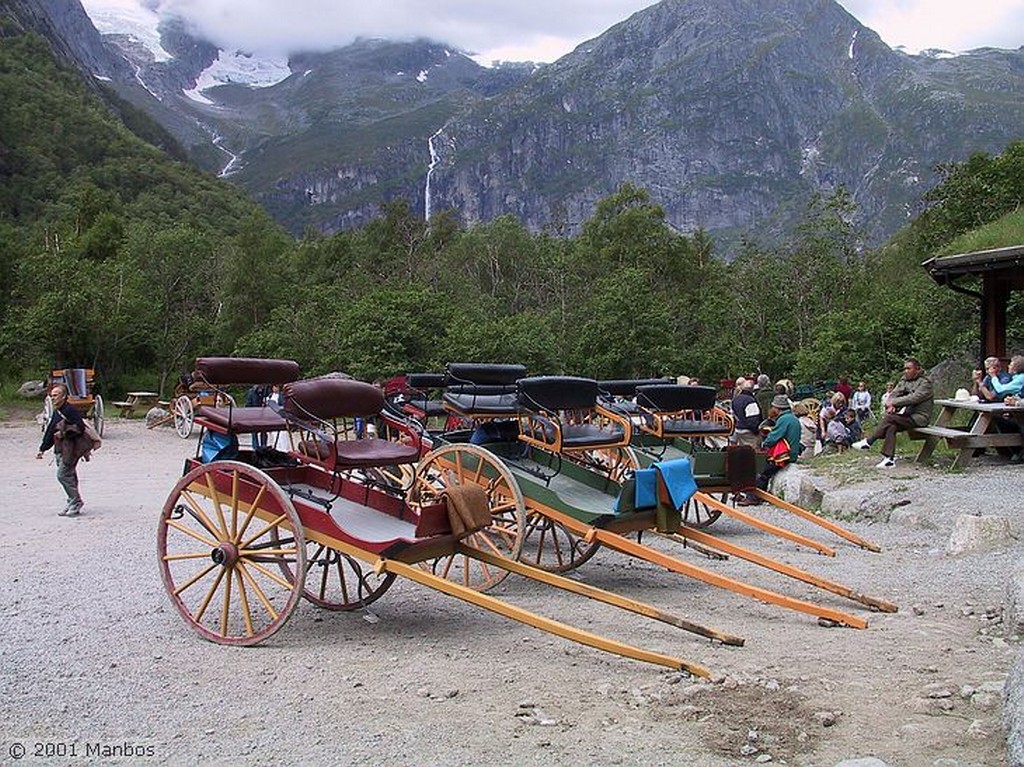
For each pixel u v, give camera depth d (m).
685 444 11.28
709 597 7.74
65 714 5.10
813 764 4.38
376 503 7.07
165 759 4.53
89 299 33.22
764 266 39.03
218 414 7.01
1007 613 6.54
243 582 6.59
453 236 61.03
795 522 11.18
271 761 4.48
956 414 16.89
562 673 5.77
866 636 6.49
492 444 8.83
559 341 30.47
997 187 30.11
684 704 5.12
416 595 7.79
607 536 7.34
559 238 57.09
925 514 10.56
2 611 7.21
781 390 14.30
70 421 11.80
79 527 10.92
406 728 4.86
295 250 59.78
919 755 4.43
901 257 41.72
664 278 50.34
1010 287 16.39
